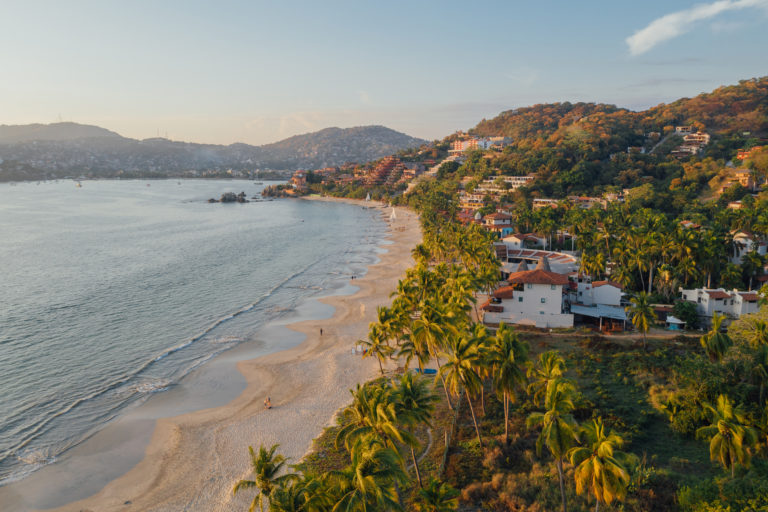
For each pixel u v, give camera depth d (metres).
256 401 62.72
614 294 88.69
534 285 82.88
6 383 67.25
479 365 45.16
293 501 27.69
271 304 107.06
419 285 81.75
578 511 37.62
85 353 78.25
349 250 177.50
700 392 50.50
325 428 55.31
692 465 43.88
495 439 49.09
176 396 64.31
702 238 105.12
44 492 45.66
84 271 137.25
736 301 84.56
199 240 196.75
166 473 48.31
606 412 53.47
